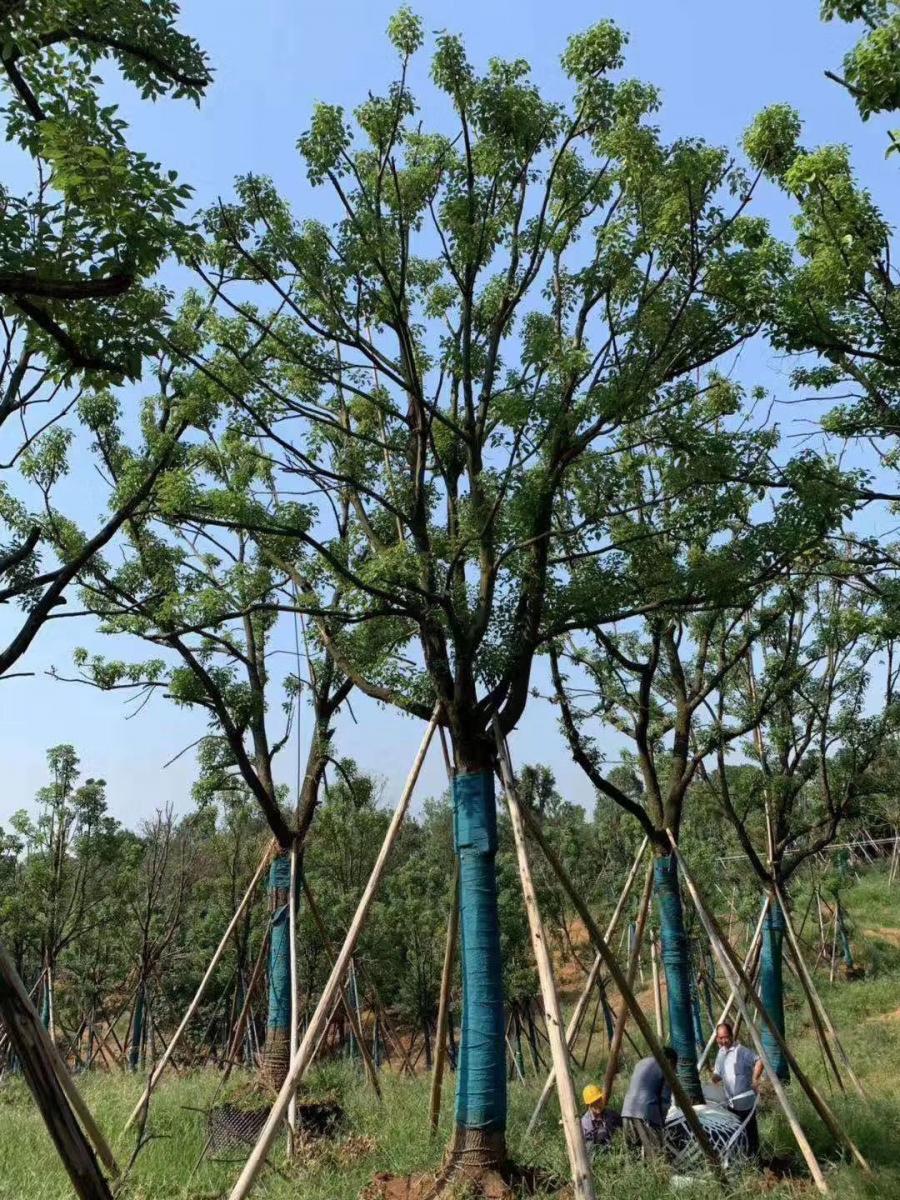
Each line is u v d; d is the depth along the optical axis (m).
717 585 8.18
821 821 14.77
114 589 10.88
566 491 10.28
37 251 4.49
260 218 8.50
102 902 23.94
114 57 4.96
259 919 25.30
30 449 11.10
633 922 20.42
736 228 8.08
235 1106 9.61
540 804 26.20
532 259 8.78
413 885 28.30
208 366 8.84
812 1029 21.38
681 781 11.92
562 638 11.57
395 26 8.48
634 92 8.20
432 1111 9.08
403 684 9.46
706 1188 7.12
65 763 22.16
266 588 10.46
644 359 8.36
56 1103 2.80
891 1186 7.73
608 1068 10.05
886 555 9.04
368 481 10.55
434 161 8.86
